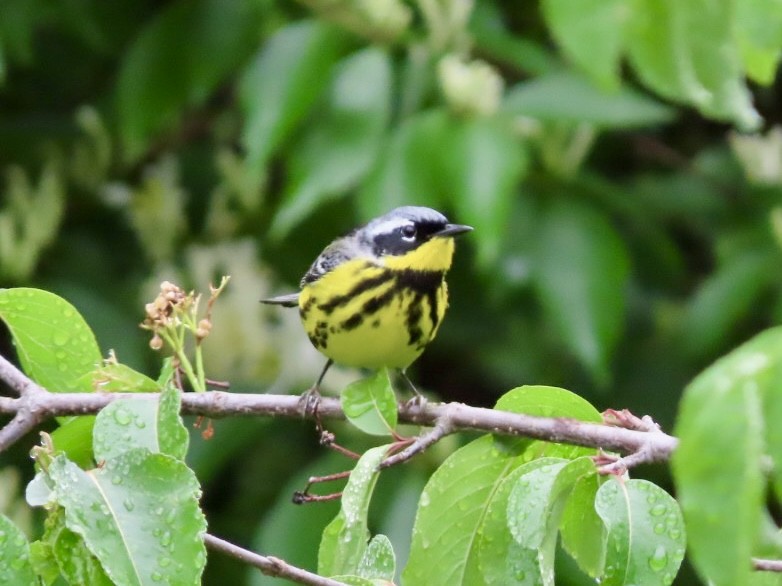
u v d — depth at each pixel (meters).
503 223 10.56
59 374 7.54
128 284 12.98
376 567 6.32
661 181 14.24
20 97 14.71
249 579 10.70
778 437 3.96
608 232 11.88
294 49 11.23
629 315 13.75
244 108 11.24
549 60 11.71
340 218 13.25
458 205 10.62
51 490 5.77
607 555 5.82
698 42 4.74
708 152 14.46
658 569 5.80
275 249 13.30
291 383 11.38
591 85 11.22
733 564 4.03
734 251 13.01
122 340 11.95
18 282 12.23
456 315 13.66
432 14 11.51
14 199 12.47
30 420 6.97
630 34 4.71
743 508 4.00
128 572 5.55
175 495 5.73
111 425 6.23
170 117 12.55
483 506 6.71
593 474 6.14
